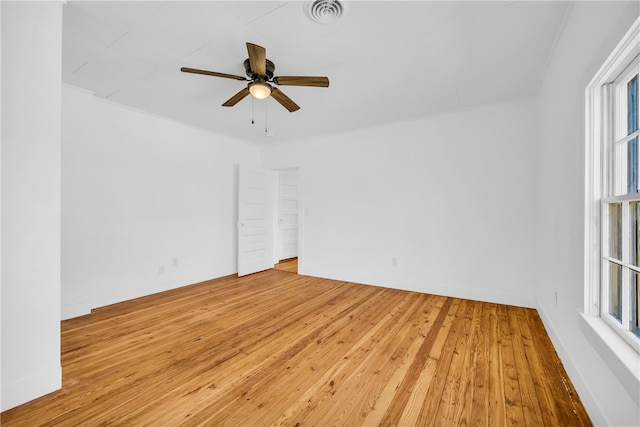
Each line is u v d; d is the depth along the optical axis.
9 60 1.53
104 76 2.66
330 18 1.83
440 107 3.41
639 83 1.25
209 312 3.03
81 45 2.16
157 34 2.02
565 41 1.87
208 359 2.06
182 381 1.79
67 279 2.91
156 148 3.76
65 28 1.95
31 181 1.60
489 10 1.75
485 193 3.35
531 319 2.75
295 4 1.71
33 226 1.61
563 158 1.96
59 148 1.70
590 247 1.52
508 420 1.44
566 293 1.88
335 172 4.54
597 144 1.50
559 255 2.07
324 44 2.12
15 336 1.54
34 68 1.61
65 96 2.90
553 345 2.20
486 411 1.50
